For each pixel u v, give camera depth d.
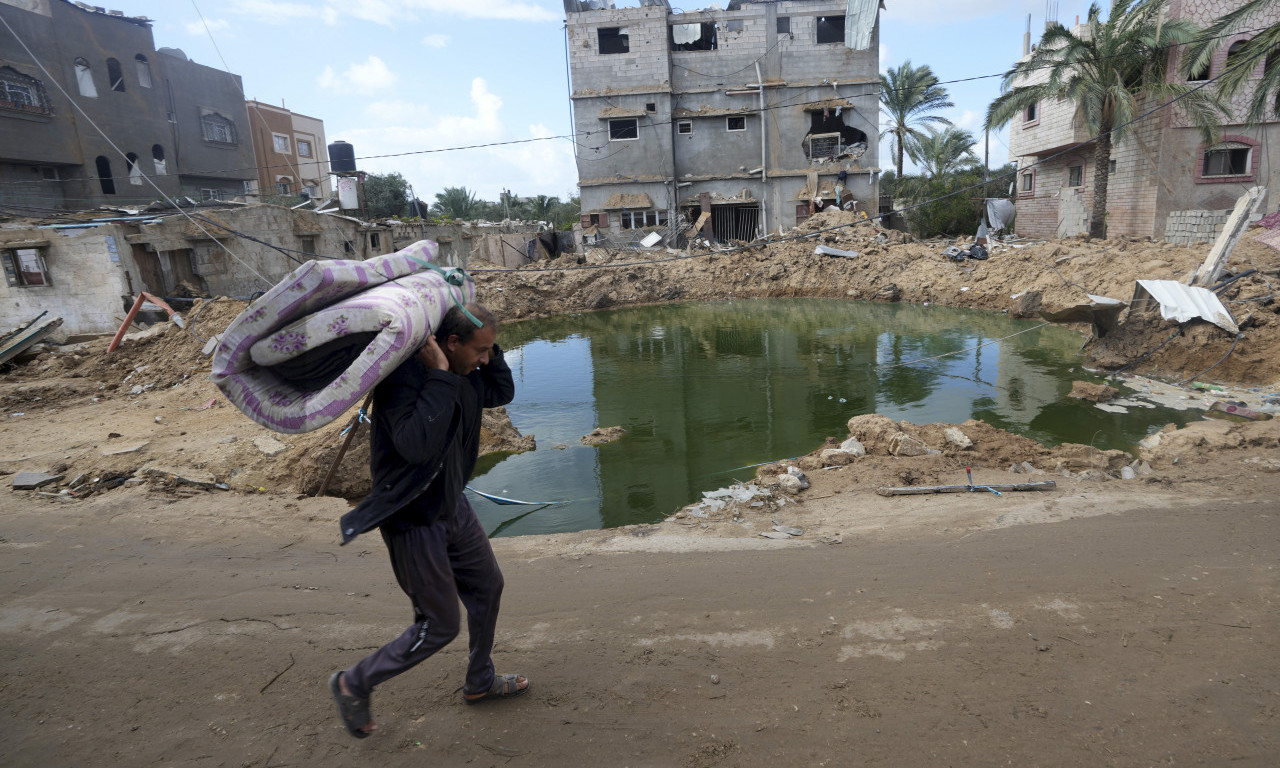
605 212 37.81
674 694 3.13
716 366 17.36
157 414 10.86
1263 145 25.69
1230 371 12.29
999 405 12.07
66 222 19.92
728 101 37.31
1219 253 14.27
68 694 3.36
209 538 5.62
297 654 3.65
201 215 21.39
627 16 36.00
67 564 5.07
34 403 12.06
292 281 2.21
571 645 3.62
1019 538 4.81
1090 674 3.14
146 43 30.66
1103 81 25.88
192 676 3.48
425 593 2.59
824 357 17.67
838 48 36.09
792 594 4.12
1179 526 4.82
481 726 2.94
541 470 9.91
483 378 2.84
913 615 3.76
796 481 6.61
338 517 6.14
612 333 24.05
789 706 3.01
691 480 9.24
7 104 25.19
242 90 36.84
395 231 31.17
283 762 2.78
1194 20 25.23
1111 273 20.47
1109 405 11.49
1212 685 3.01
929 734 2.78
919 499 6.04
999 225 40.22
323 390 2.25
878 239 31.78
